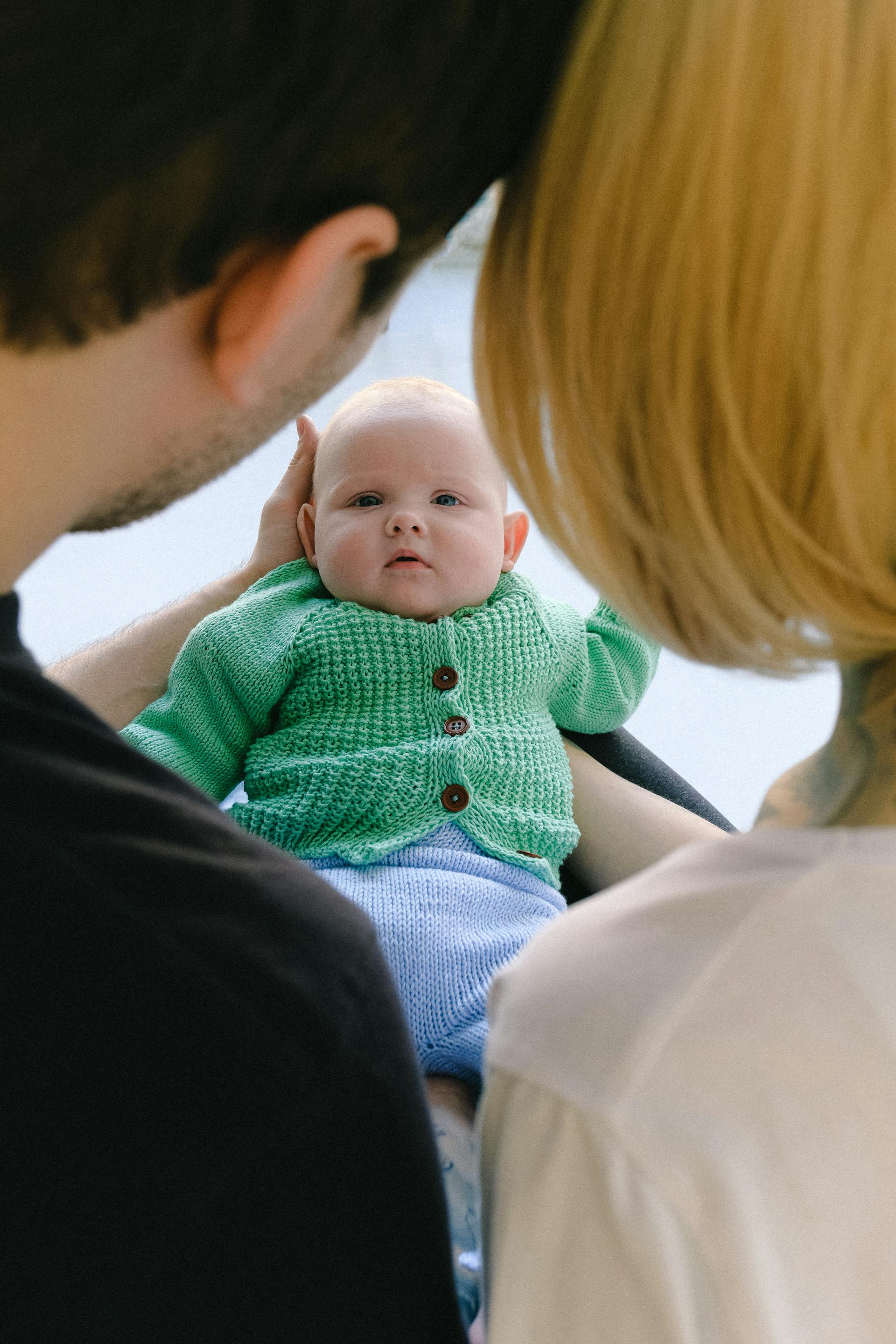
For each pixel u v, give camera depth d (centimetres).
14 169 35
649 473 43
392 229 41
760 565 42
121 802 40
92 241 36
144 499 47
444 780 125
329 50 37
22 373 38
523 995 42
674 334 41
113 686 141
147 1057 40
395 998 48
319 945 44
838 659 43
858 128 37
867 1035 37
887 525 40
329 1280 45
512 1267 40
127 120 35
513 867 121
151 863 40
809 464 40
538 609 142
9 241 35
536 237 44
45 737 40
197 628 140
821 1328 37
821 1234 37
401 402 145
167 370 41
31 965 38
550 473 49
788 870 39
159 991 40
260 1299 44
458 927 113
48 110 34
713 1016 38
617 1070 38
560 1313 39
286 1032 42
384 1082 45
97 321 38
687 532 43
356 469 142
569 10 43
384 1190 46
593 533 46
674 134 40
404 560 138
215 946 41
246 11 35
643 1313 38
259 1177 42
